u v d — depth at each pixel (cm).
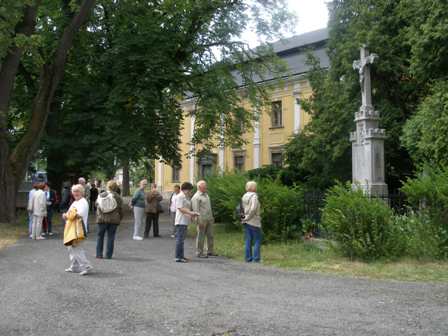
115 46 2392
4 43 1675
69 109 2584
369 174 1416
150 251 1276
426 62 1477
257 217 1091
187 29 2598
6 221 1934
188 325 580
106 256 1138
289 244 1288
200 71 2622
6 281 855
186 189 1100
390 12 1930
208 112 2528
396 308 641
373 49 1898
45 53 2270
